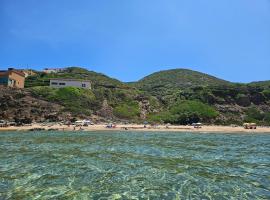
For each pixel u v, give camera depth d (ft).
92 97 330.54
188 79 650.02
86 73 475.31
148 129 230.27
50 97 304.50
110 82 433.07
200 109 337.52
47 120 266.98
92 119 286.05
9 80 314.35
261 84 452.76
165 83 594.65
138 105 347.15
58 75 437.17
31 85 362.74
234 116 347.97
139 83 617.62
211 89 392.88
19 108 269.64
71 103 304.71
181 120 308.60
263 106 375.45
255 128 258.16
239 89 392.47
